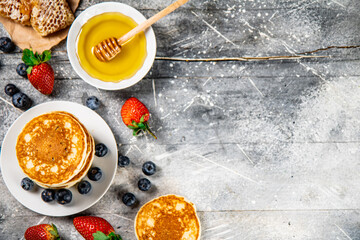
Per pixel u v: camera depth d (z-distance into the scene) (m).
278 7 1.02
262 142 1.03
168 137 1.02
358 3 1.02
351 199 1.03
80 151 0.95
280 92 1.03
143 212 1.00
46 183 0.94
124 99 1.02
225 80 1.03
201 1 1.01
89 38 0.97
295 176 1.03
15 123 0.96
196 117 1.03
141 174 1.02
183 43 1.02
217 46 1.02
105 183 0.99
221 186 1.03
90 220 0.98
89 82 0.97
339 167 1.04
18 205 1.01
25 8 0.96
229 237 1.03
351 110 1.03
